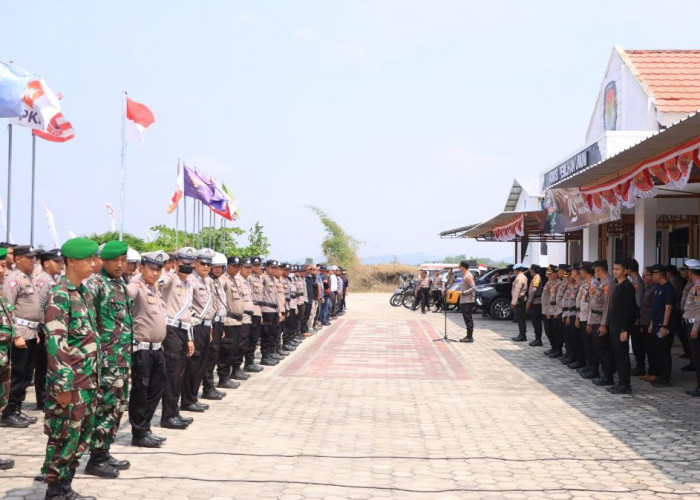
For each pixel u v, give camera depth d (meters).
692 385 11.85
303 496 5.89
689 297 10.77
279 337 15.62
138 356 7.36
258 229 31.00
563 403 10.26
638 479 6.48
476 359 15.37
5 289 8.70
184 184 18.28
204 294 9.31
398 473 6.60
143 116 15.02
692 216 19.27
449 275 30.45
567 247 25.48
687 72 19.64
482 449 7.53
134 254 8.51
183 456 7.13
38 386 9.58
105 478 6.36
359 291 61.97
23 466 6.71
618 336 11.02
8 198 12.10
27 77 11.73
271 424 8.70
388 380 12.41
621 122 20.64
